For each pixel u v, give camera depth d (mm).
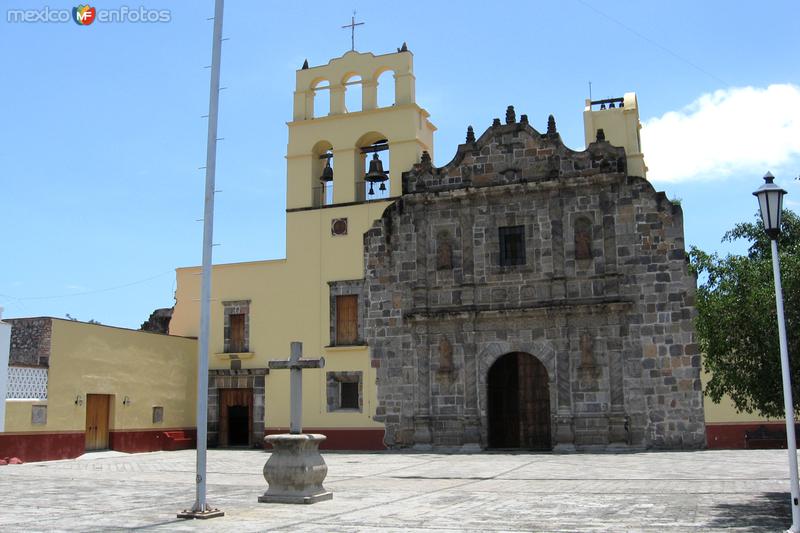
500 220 37969
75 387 34812
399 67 41844
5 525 14898
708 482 21531
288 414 40688
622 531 13789
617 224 36188
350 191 41469
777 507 16625
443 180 39312
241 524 14992
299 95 43469
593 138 43500
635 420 34719
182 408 42000
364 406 39031
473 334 37438
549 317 36375
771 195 14945
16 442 31578
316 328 40688
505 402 37562
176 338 42000
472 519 15484
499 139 38625
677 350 34594
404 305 39031
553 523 14828
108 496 19938
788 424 13867
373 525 14805
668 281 35125
